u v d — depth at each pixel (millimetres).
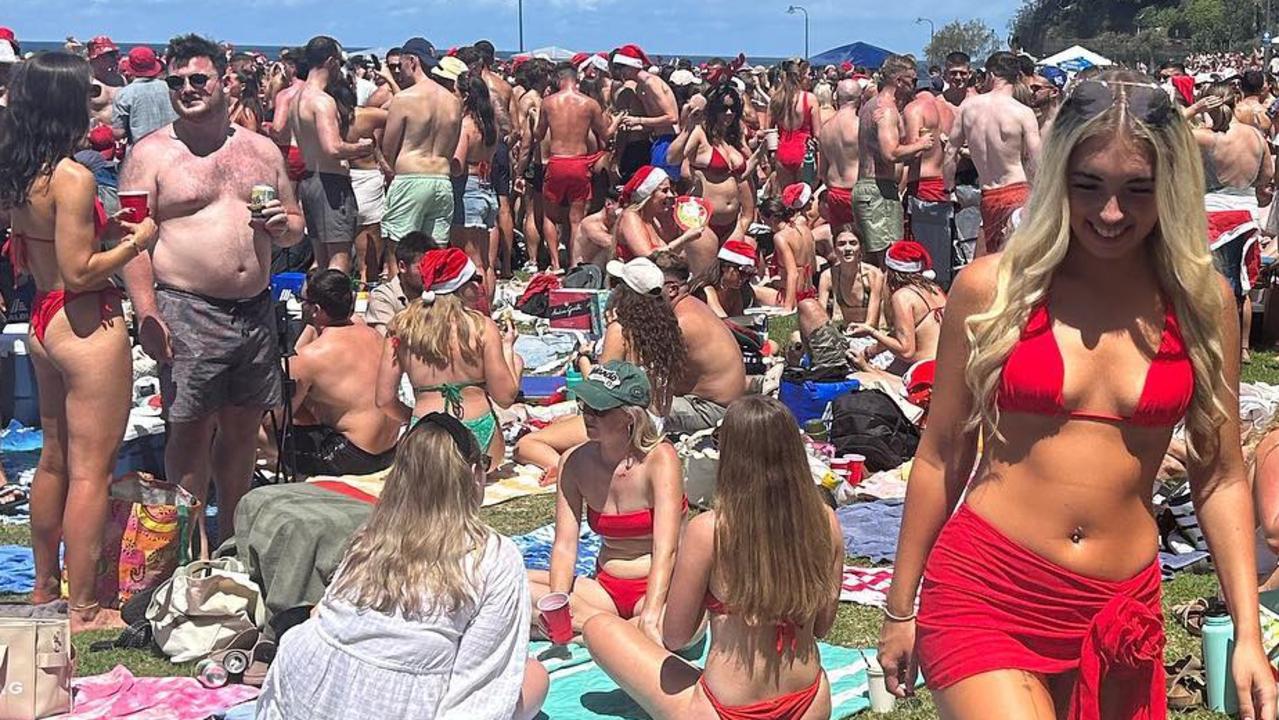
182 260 6727
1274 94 21156
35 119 5965
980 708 3182
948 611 3283
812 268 14852
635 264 8117
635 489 5707
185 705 5570
